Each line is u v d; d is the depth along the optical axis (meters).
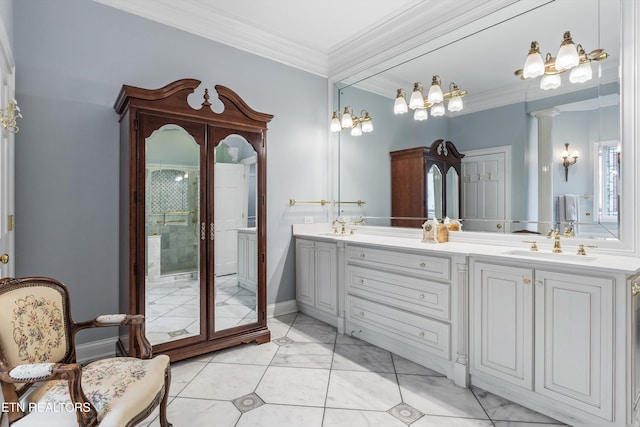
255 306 2.73
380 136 3.36
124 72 2.56
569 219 2.16
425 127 2.98
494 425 1.71
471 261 2.08
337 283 3.07
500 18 2.46
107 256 2.49
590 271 1.61
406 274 2.46
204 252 2.45
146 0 2.62
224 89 2.52
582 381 1.64
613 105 1.97
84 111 2.40
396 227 3.23
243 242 2.67
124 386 1.34
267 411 1.83
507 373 1.91
